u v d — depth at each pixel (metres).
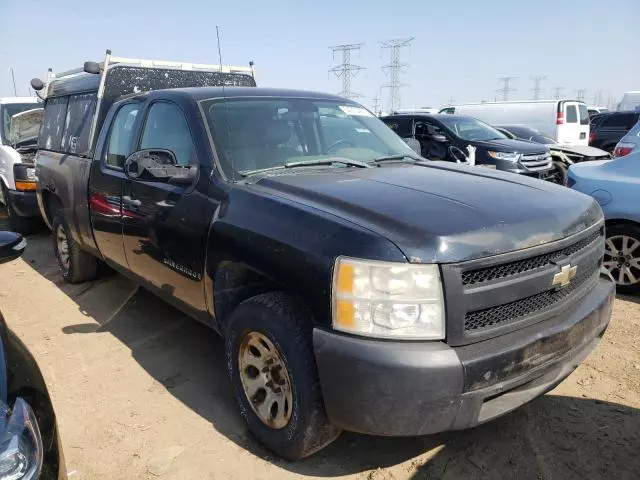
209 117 3.47
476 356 2.29
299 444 2.60
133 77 5.19
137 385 3.65
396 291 2.26
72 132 5.42
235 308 3.09
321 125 3.87
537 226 2.55
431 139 11.02
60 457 1.94
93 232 4.68
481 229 2.39
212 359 4.02
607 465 2.75
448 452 2.88
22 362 2.06
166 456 2.91
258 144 3.43
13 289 5.71
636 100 26.38
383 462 2.82
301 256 2.50
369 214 2.49
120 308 5.04
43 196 5.91
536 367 2.48
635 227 4.94
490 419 2.37
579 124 17.58
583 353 2.81
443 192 2.82
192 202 3.25
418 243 2.29
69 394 3.55
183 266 3.38
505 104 18.27
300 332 2.52
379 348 2.25
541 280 2.52
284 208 2.70
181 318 4.79
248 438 3.05
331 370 2.35
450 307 2.27
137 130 4.06
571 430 3.04
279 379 2.74
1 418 1.73
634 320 4.48
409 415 2.26
